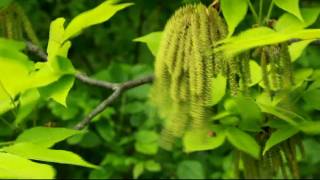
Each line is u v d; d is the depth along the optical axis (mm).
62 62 714
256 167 833
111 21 1401
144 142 1394
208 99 644
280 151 799
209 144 764
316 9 720
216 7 686
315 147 1350
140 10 1269
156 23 1256
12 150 604
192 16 643
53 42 712
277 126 762
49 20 1398
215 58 643
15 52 687
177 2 1172
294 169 798
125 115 1491
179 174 1408
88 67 1572
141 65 1398
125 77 1396
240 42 544
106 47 1507
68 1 1369
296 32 548
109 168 1433
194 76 634
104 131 1368
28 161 547
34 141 702
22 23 836
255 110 768
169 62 639
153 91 658
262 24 731
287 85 698
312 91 792
